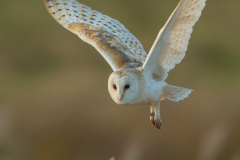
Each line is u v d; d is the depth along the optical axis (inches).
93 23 437.4
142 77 384.5
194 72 893.8
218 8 1054.4
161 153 641.0
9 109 723.4
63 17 440.1
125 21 1065.5
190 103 689.0
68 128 683.4
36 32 1017.5
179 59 385.7
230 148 607.5
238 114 657.0
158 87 389.7
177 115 673.6
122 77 377.7
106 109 690.2
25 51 979.3
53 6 441.1
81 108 701.3
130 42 425.4
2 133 687.1
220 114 668.7
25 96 806.5
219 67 929.5
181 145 645.3
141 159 632.4
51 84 829.2
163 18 1068.5
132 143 652.1
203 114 664.4
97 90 746.8
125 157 646.5
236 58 949.2
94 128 676.7
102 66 865.5
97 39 423.2
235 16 1032.2
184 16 372.2
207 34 999.0
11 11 1091.9
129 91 378.6
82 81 800.9
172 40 379.6
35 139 683.4
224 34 998.4
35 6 1095.0
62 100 722.2
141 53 420.5
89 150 673.0
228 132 618.8
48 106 722.2
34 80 877.2
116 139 664.4
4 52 997.8
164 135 653.9
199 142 637.9
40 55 957.2
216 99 718.5
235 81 877.2
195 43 981.2
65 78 833.5
